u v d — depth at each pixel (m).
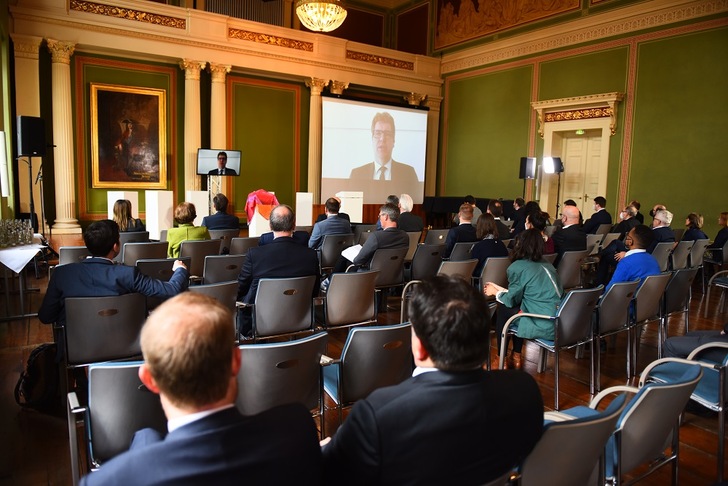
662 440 1.92
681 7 8.96
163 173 10.66
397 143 12.81
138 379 1.88
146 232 5.33
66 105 9.15
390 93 13.20
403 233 4.71
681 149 9.09
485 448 1.27
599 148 10.62
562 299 3.22
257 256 3.37
